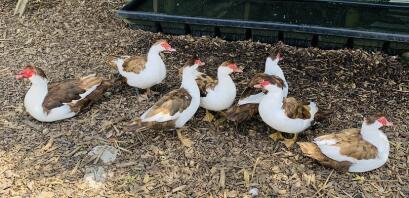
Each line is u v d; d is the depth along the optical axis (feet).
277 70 5.57
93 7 8.24
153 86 6.22
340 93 6.15
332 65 6.73
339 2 7.92
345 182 4.78
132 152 5.15
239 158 5.07
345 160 4.70
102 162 5.01
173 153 5.13
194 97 5.18
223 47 7.20
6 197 4.59
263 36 7.23
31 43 7.21
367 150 4.67
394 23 7.32
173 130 5.41
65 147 5.20
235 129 5.47
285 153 5.13
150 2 8.13
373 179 4.83
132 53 7.02
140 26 7.63
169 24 7.43
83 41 7.30
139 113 5.69
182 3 8.09
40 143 5.25
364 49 7.01
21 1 7.89
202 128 5.49
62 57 6.88
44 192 4.66
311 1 8.00
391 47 6.87
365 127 4.73
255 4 8.04
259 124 5.56
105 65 6.70
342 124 5.57
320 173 4.89
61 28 7.63
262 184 4.77
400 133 5.43
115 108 5.79
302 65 6.74
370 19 7.47
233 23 7.01
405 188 4.73
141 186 4.75
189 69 5.13
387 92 6.18
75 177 4.84
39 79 5.28
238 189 4.72
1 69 6.56
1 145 5.22
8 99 5.96
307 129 5.47
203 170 4.93
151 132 5.42
